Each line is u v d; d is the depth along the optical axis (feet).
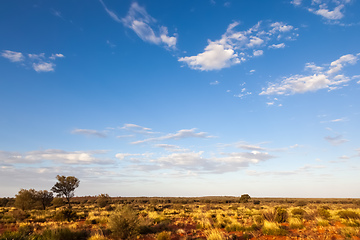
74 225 66.08
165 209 142.20
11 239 42.68
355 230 46.32
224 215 95.86
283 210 70.85
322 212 74.74
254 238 48.24
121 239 50.08
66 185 172.55
